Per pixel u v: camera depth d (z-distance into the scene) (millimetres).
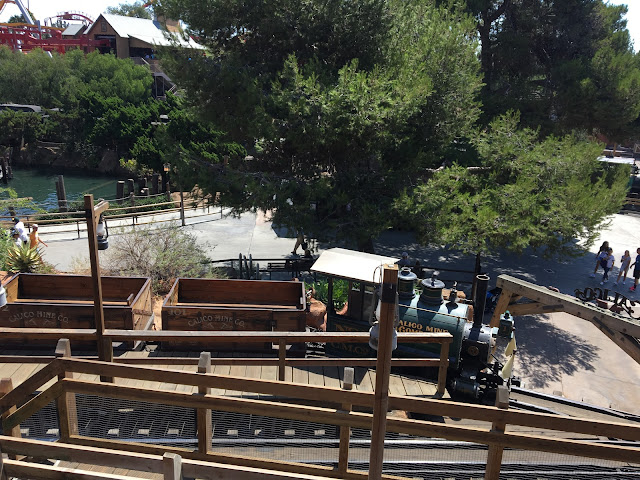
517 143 18578
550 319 18453
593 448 4723
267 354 9234
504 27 27500
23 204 24609
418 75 17406
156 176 41500
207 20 17609
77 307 9406
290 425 6031
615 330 10516
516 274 22766
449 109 18406
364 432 6051
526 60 27156
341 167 18844
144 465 4160
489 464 4992
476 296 8773
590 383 13898
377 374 3895
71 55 73625
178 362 7410
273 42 18578
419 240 17328
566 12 26750
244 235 25531
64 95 66438
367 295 9758
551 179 18016
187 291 11750
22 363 7898
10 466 4148
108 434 5719
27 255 15625
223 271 19266
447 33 18453
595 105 24109
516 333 17109
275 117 17219
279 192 17188
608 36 27703
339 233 17422
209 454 5281
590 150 18500
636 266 21078
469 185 18250
